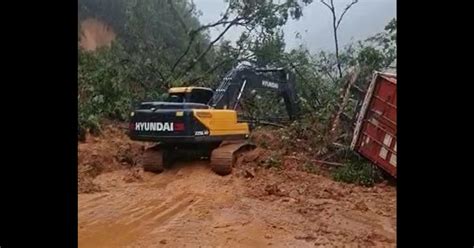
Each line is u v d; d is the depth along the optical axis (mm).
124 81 14992
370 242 6234
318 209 7562
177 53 21234
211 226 6570
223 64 17453
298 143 11242
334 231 6594
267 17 17766
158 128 9398
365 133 10023
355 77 11555
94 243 5766
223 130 9719
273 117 13367
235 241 6039
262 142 11250
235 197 7988
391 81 9484
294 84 12578
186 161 10266
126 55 17297
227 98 10602
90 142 11320
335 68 16766
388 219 7297
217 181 8891
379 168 9859
